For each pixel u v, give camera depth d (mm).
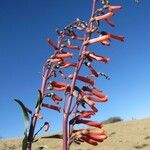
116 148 2016
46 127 307
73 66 302
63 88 304
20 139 2295
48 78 326
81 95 278
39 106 314
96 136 269
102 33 290
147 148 1958
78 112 279
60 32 338
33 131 309
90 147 2045
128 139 2193
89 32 290
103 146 2072
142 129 2441
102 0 298
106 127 2635
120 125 2643
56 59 325
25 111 307
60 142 2074
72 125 272
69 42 336
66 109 273
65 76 304
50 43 336
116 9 297
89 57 285
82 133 268
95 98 286
